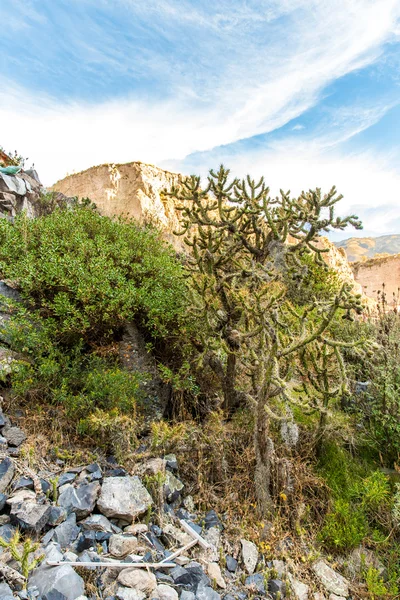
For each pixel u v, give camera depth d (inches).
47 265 147.9
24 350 124.4
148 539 83.7
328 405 133.2
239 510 105.2
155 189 552.7
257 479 108.3
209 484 111.1
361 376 162.7
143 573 73.7
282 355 104.4
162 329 146.8
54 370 116.2
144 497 92.4
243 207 139.8
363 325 182.5
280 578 89.3
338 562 100.5
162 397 140.9
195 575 78.3
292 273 137.2
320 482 116.3
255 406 111.3
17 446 98.3
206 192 140.8
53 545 74.3
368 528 108.3
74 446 106.7
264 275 131.1
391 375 140.8
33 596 63.1
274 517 105.0
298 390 120.2
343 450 134.0
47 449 101.9
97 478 94.2
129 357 145.0
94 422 105.2
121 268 166.7
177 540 88.0
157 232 234.1
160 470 101.7
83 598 65.6
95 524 82.6
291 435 126.6
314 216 128.3
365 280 852.0
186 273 152.8
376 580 92.4
